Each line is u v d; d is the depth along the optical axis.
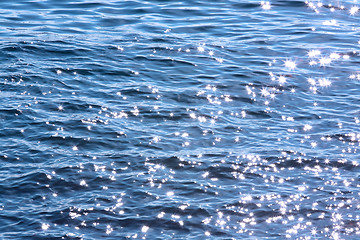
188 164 29.61
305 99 36.62
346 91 37.72
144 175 28.67
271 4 53.41
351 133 32.62
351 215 26.03
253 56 42.59
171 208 26.39
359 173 29.03
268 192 27.61
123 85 37.56
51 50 41.94
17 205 26.27
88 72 38.94
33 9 51.06
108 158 29.92
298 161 30.00
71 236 24.58
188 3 53.41
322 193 27.52
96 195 27.14
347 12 51.59
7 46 42.06
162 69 40.00
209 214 26.09
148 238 24.64
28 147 30.50
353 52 43.50
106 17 49.50
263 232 25.11
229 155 30.48
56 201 26.67
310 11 51.84
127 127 32.81
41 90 36.34
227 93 37.06
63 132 31.98
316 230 25.19
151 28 47.22
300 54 43.12
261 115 34.72
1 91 35.91
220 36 46.22
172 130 32.78
